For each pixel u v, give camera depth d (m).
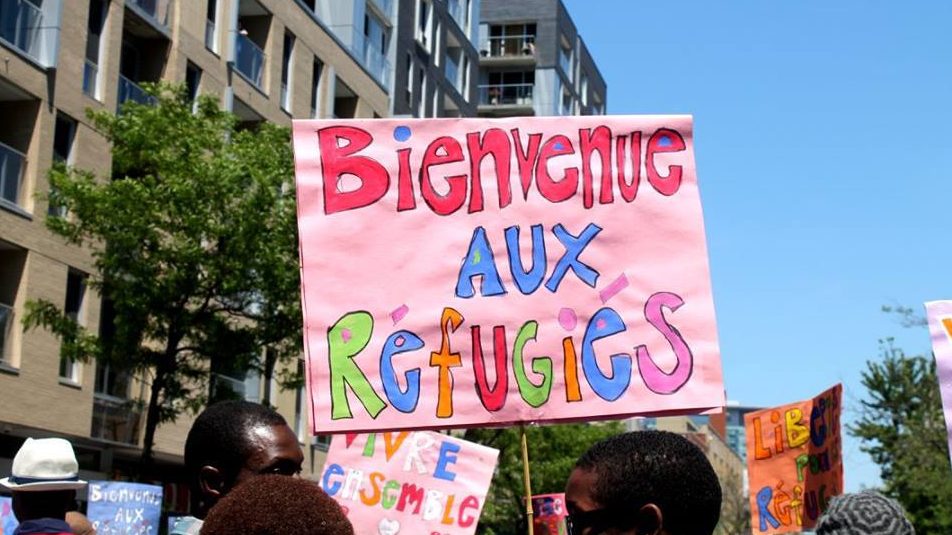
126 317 19.95
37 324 21.11
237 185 19.70
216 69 30.86
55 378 24.50
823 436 13.46
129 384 27.52
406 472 10.16
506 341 6.08
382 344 6.04
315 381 5.99
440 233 6.15
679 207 6.23
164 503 30.45
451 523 10.01
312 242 6.10
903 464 39.38
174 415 20.75
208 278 19.80
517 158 6.23
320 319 6.04
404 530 10.05
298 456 4.09
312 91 37.12
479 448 10.13
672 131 6.29
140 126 20.17
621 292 6.15
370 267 6.09
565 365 6.07
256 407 4.12
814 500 13.62
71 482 5.57
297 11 35.56
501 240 6.16
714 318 6.12
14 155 23.78
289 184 20.70
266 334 20.53
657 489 3.09
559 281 6.14
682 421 90.38
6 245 23.52
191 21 29.66
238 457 4.00
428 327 6.07
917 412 42.59
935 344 8.77
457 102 54.91
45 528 5.33
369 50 42.53
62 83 24.73
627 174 6.25
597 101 80.62
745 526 73.31
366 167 6.17
